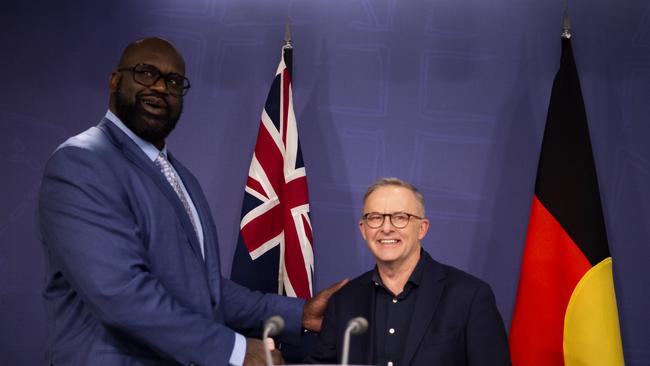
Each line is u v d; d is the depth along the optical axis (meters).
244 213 3.30
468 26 3.45
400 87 3.45
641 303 3.28
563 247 3.12
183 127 3.51
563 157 3.17
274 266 3.29
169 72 2.50
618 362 3.02
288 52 3.41
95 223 2.20
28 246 3.46
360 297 2.72
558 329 3.08
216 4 3.54
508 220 3.36
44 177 2.29
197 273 2.41
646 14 3.39
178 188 2.56
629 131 3.35
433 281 2.65
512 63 3.42
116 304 2.14
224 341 2.25
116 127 2.44
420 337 2.54
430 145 3.42
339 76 3.47
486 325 2.54
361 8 3.49
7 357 3.41
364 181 3.43
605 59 3.38
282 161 3.33
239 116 3.50
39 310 3.43
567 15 3.31
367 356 2.59
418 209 2.68
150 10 3.54
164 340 2.19
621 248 3.30
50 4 3.56
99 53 3.54
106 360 2.22
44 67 3.54
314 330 2.83
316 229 3.42
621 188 3.33
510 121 3.40
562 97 3.22
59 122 3.51
